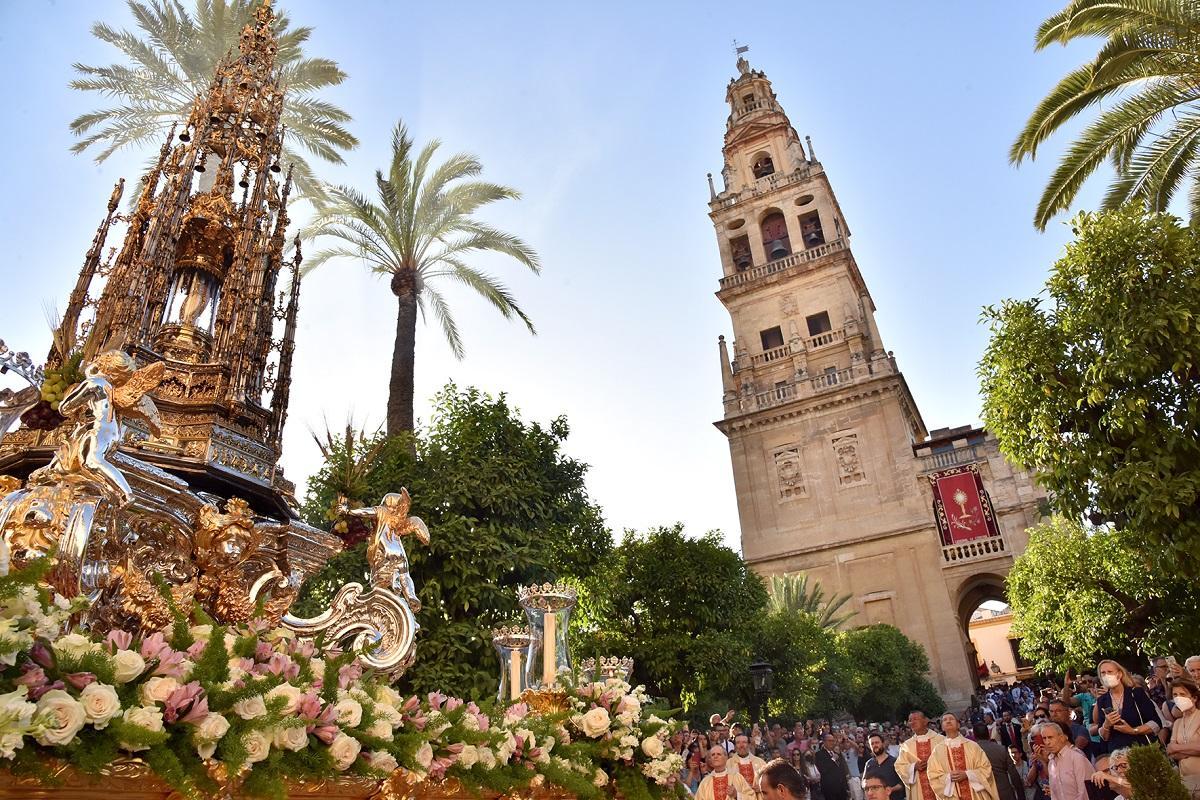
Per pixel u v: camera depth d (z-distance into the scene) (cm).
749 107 5434
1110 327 1060
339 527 603
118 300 636
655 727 496
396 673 492
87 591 380
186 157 732
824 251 4394
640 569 2048
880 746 955
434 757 343
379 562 524
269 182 798
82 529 373
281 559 548
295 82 1956
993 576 3434
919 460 3691
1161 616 1599
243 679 280
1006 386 1194
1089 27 1431
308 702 289
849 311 4197
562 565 1634
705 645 1867
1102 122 1490
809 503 3822
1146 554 1070
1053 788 700
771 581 3538
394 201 1933
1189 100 1430
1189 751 621
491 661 1154
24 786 213
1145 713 744
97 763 221
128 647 270
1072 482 1098
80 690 232
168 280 665
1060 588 1883
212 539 466
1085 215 1169
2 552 242
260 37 887
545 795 408
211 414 602
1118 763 627
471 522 1293
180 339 667
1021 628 2248
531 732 419
